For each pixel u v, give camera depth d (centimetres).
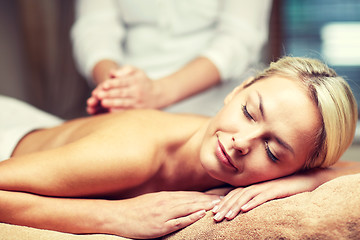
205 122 137
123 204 113
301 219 97
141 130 125
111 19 219
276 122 115
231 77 199
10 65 338
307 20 355
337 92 119
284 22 349
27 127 162
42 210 112
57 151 117
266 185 112
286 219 98
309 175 120
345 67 353
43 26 337
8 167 114
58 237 106
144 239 110
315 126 117
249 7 203
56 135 148
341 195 98
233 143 115
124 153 118
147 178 125
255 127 115
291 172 120
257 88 122
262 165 116
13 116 185
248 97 119
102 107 163
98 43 210
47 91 338
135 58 212
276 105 115
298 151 117
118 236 110
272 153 115
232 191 112
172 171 132
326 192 100
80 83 335
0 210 112
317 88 118
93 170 116
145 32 209
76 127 144
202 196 113
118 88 158
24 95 340
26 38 336
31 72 337
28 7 335
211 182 137
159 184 132
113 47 211
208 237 103
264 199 108
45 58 337
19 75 340
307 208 98
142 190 129
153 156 123
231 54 196
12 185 113
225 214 105
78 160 115
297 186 115
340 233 95
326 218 96
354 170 128
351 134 123
